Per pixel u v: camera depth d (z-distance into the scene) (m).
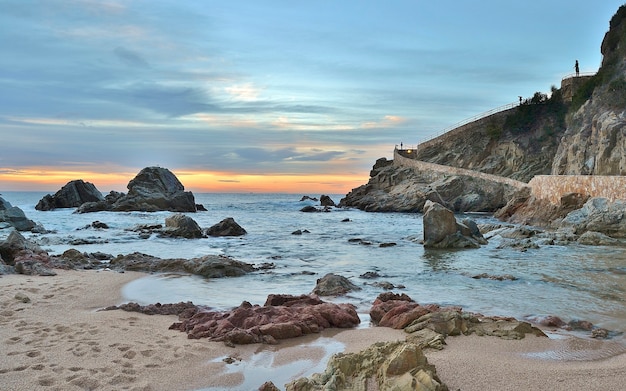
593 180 34.09
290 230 37.47
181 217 31.94
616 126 39.56
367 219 49.97
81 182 64.56
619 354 8.80
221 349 8.89
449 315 10.11
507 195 55.72
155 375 7.54
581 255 22.06
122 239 29.45
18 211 34.00
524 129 67.81
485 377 7.29
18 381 7.01
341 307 11.42
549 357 8.52
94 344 8.79
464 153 69.94
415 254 23.19
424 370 6.52
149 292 14.20
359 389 6.43
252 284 15.76
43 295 12.89
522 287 15.13
